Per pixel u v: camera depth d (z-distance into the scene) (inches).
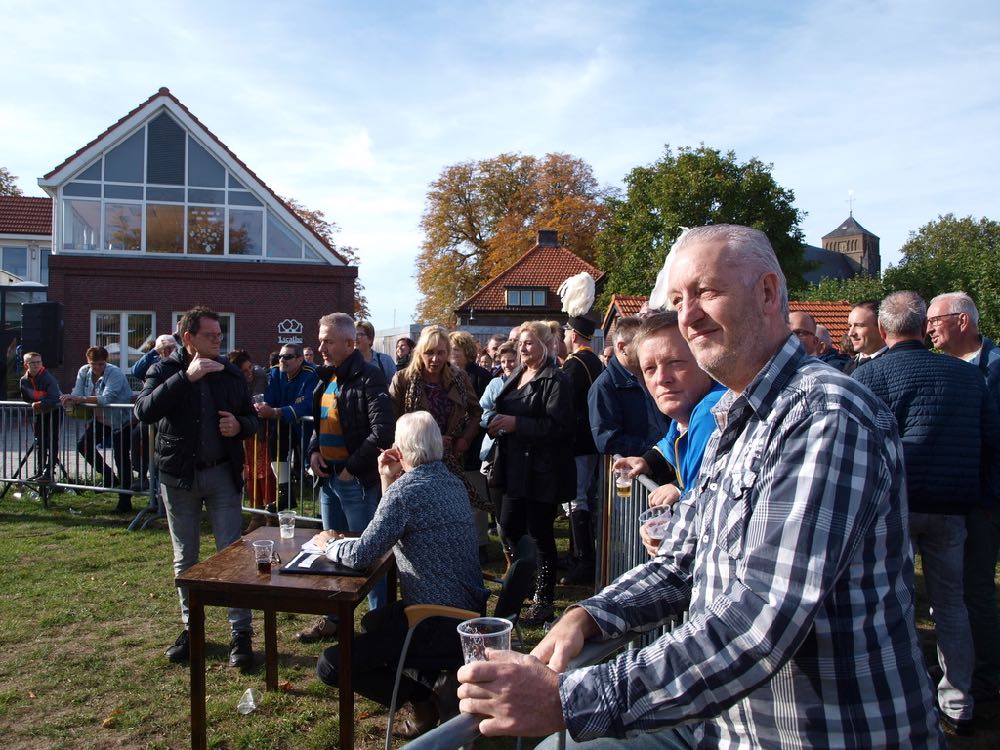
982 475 146.6
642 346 112.3
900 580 54.8
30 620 201.8
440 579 134.6
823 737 53.4
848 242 4094.5
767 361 60.8
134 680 167.5
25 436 344.5
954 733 144.0
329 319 188.9
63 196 885.8
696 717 49.9
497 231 1787.6
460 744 51.1
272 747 140.6
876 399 56.8
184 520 178.4
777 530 51.2
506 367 272.2
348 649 126.8
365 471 181.9
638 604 70.0
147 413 171.8
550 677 52.1
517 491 195.9
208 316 176.4
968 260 1180.5
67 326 859.4
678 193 1483.8
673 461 137.7
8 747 140.6
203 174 919.0
